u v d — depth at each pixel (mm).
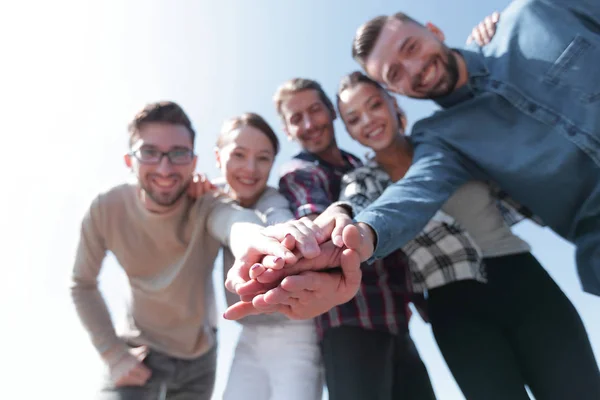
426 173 755
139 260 982
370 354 763
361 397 707
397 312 827
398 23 906
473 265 818
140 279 992
